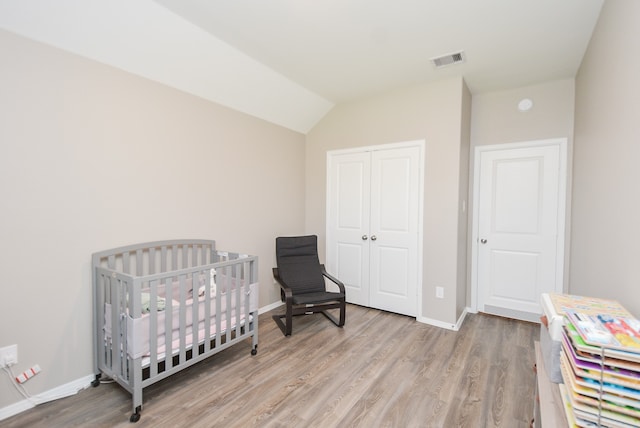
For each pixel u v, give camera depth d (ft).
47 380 6.04
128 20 6.36
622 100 4.81
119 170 7.13
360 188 11.95
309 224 13.38
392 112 11.06
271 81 9.81
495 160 10.92
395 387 6.61
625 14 4.71
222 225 9.71
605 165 5.76
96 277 6.56
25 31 5.61
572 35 7.27
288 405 6.00
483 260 11.21
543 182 10.14
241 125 10.30
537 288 10.32
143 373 6.40
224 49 8.02
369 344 8.68
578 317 3.58
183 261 8.51
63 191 6.22
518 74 9.47
